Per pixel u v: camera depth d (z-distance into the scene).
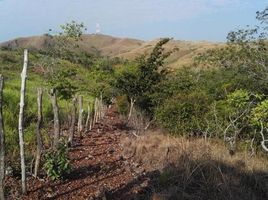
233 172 9.05
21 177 7.89
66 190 7.76
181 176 8.59
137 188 8.16
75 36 17.84
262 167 10.07
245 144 13.11
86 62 36.34
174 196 7.71
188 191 8.16
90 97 25.20
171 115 15.34
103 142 12.85
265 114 11.09
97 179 8.55
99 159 10.33
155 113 17.48
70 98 15.97
